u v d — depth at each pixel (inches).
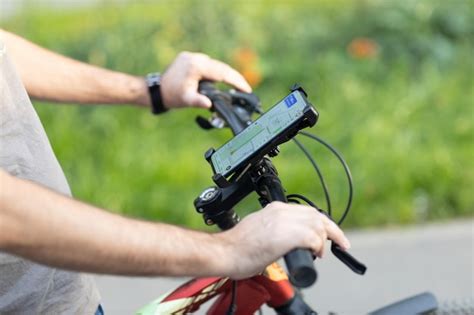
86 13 315.0
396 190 185.9
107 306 159.3
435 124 208.8
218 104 87.2
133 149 203.9
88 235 56.0
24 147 69.9
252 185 69.4
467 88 228.5
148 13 275.1
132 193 188.1
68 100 92.0
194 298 77.3
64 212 55.8
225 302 79.7
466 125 206.8
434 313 80.2
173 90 90.4
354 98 218.4
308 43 248.4
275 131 66.0
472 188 188.4
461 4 259.9
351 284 163.3
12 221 54.2
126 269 57.7
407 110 213.0
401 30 247.3
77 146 205.9
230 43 233.9
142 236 58.0
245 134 68.4
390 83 227.5
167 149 205.6
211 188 71.3
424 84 226.2
